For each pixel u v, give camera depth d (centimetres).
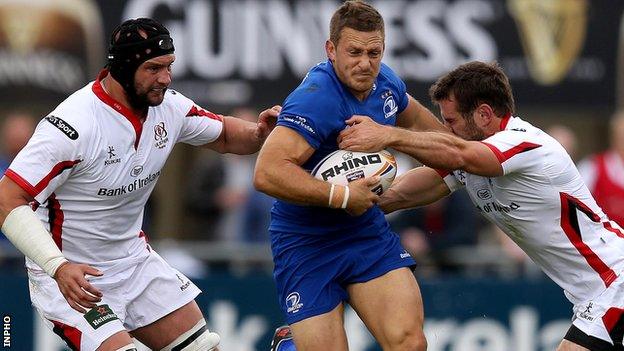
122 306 2445
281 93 3819
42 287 2402
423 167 2530
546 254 2419
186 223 4700
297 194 2228
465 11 3847
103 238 2394
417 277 3569
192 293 2527
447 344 3469
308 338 2366
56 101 3841
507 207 2388
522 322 3475
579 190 2361
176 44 3809
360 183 2247
